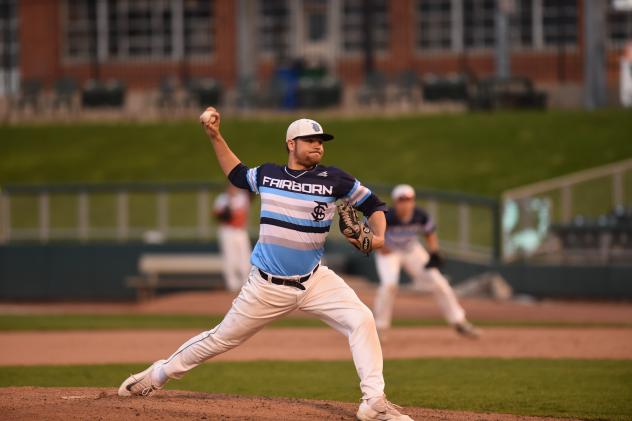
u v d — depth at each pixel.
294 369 39.81
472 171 100.81
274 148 110.38
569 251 75.19
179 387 34.97
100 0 136.88
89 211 88.06
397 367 40.00
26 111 130.12
